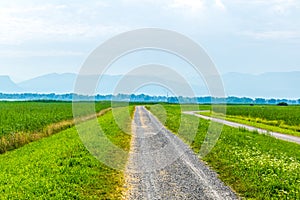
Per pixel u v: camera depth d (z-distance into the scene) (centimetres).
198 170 1833
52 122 4022
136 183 1577
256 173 1608
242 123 5381
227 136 3066
